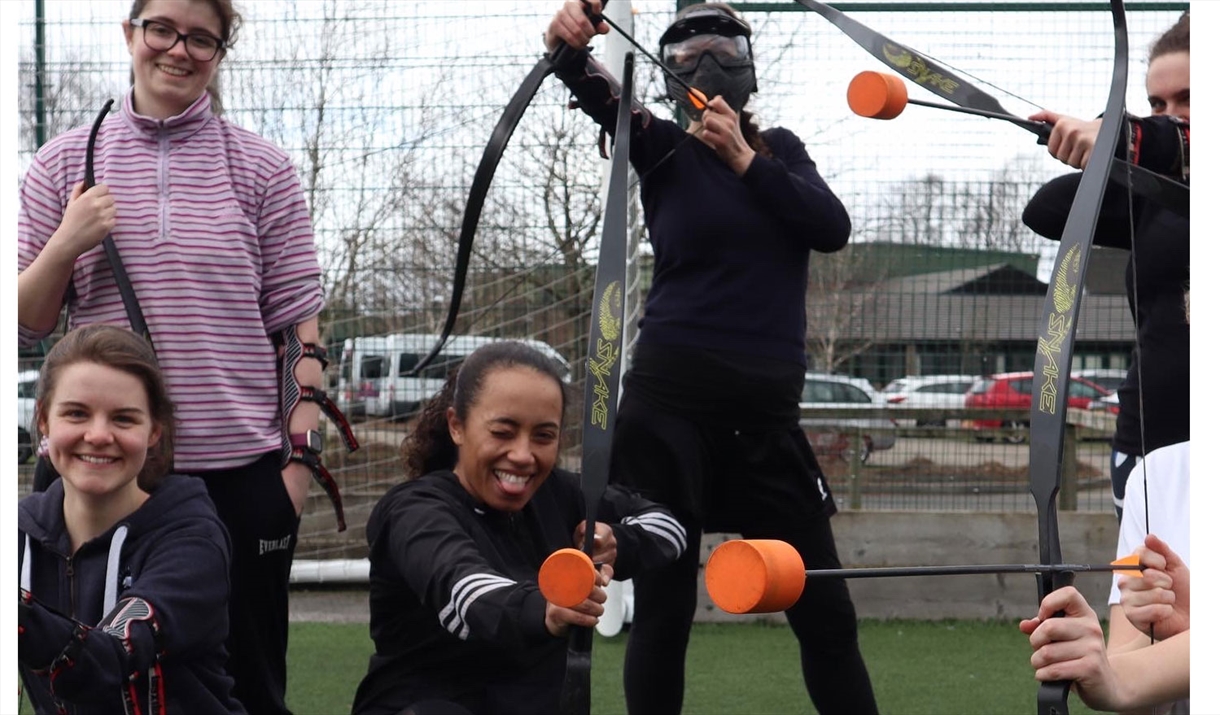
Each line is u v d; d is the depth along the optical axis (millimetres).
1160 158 2570
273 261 2951
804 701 4086
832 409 6035
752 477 3170
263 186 2939
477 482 2506
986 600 5449
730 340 3109
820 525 3221
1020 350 5832
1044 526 1728
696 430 3129
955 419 5918
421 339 5609
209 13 2861
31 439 5375
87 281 2814
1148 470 2295
